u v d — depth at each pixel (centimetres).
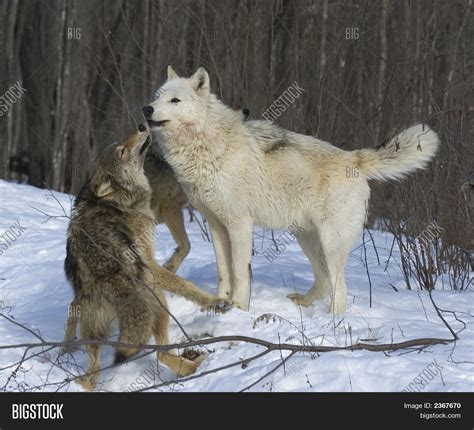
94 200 1133
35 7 3497
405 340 1086
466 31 2447
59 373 1092
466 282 1576
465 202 1612
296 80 2194
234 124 1266
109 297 1047
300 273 1574
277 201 1282
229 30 2294
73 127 3369
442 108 1766
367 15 2416
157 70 2350
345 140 2203
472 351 1020
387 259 1769
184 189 1298
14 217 2003
